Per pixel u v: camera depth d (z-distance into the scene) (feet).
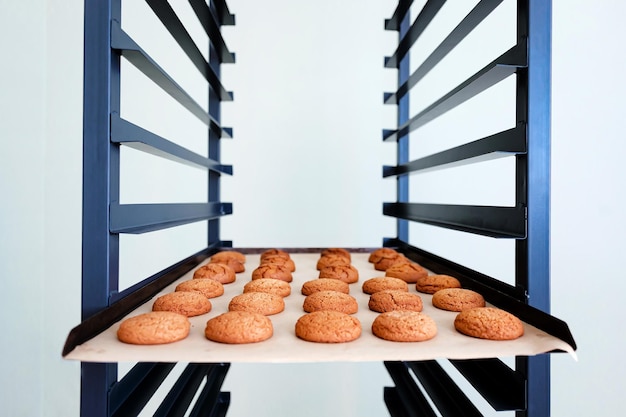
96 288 3.97
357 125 10.69
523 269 4.39
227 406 9.48
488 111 10.47
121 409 4.02
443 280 5.99
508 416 9.55
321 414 10.68
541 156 4.25
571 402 9.89
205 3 6.57
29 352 9.21
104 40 3.91
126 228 4.25
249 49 10.54
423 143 10.62
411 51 10.75
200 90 10.67
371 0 10.59
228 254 7.96
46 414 9.62
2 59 8.13
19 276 8.80
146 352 3.69
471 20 5.18
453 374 10.13
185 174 10.53
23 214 8.93
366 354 3.75
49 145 9.50
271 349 3.90
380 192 10.80
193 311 4.89
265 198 10.73
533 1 4.26
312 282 6.01
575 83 9.86
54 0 9.36
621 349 9.92
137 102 10.02
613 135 9.91
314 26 10.57
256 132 10.65
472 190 10.62
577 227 9.98
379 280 6.09
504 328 4.03
